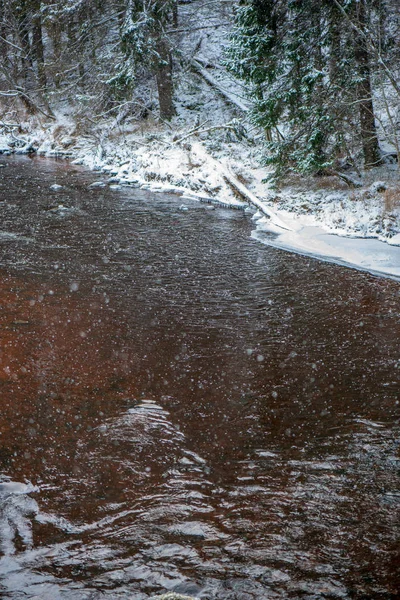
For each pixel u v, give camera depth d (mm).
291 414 7168
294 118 20266
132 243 15859
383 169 19969
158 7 30891
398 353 9141
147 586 4277
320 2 19328
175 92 34844
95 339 9461
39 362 8492
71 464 6004
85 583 4316
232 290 12344
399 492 5531
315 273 13648
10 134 35219
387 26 19734
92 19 32844
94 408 7199
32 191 22391
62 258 14242
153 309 11031
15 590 4238
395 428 6812
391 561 4562
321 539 4844
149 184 24000
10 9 37125
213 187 21781
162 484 5688
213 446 6414
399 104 19312
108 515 5199
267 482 5730
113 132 31859
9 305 10883
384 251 15000
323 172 20609
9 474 5809
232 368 8531
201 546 4766
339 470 5930
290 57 19750
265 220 18562
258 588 4250
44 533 4945
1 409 7102
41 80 37375
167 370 8398
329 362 8789
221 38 37906
